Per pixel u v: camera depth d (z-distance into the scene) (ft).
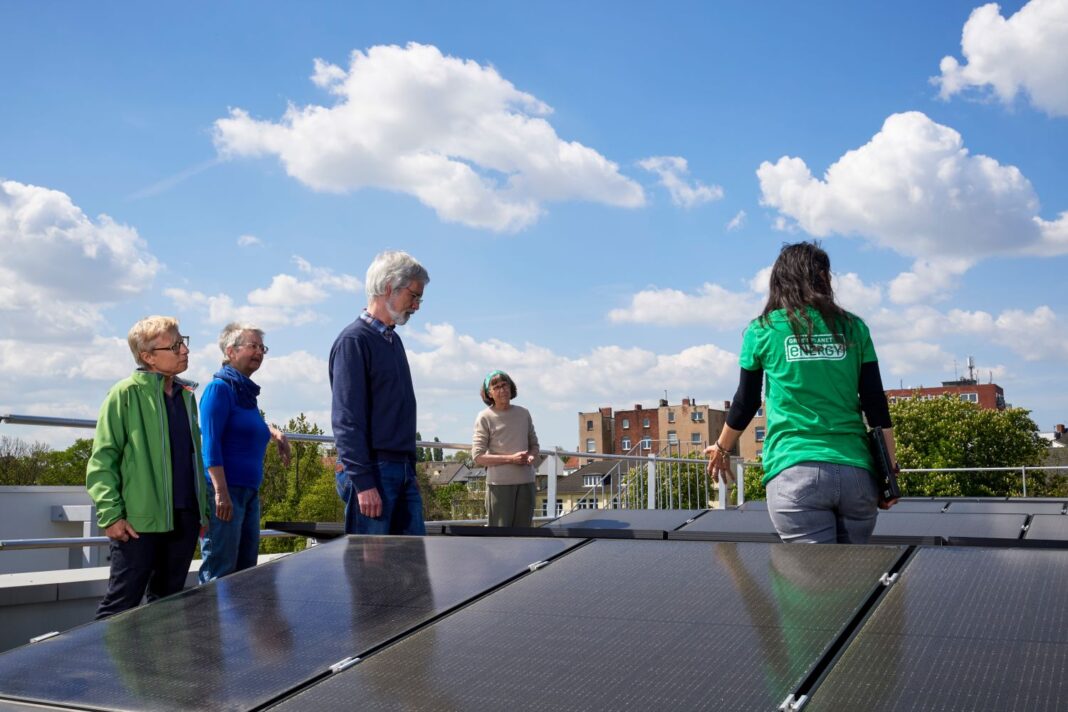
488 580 8.25
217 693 6.14
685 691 5.51
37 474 58.54
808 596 6.91
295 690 6.11
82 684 6.43
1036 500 24.14
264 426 15.72
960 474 163.53
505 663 6.21
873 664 5.59
